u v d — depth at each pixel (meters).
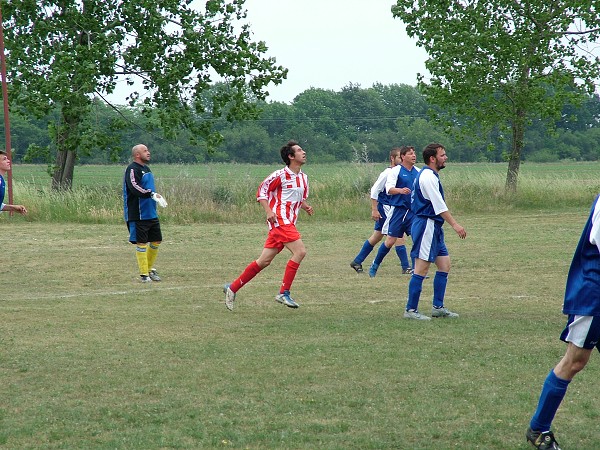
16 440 7.43
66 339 11.70
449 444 7.38
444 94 45.78
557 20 43.94
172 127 45.06
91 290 16.89
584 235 7.07
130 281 18.20
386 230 18.73
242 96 45.62
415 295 13.49
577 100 45.12
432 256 13.43
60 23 42.88
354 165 43.66
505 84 44.44
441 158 13.67
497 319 13.43
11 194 33.88
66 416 8.14
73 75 41.78
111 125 45.06
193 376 9.66
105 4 44.41
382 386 9.26
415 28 46.22
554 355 10.74
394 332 12.31
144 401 8.68
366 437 7.53
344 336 12.02
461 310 14.38
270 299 15.67
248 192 37.69
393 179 18.52
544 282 17.75
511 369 10.01
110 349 11.06
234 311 14.29
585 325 7.02
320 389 9.13
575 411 8.38
